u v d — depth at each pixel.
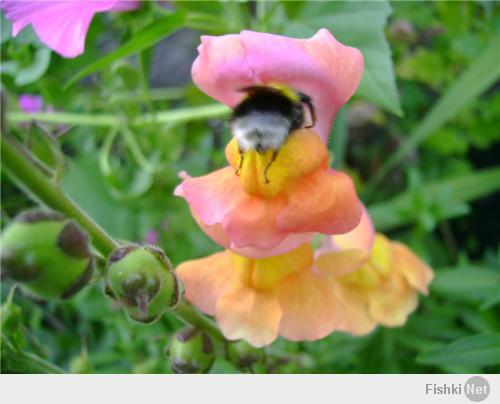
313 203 0.19
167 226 0.32
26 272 0.16
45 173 0.18
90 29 0.27
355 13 0.23
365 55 0.23
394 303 0.23
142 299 0.18
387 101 0.23
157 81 0.45
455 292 0.26
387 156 0.40
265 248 0.20
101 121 0.30
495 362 0.22
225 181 0.20
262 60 0.19
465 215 0.37
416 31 0.36
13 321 0.21
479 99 0.37
